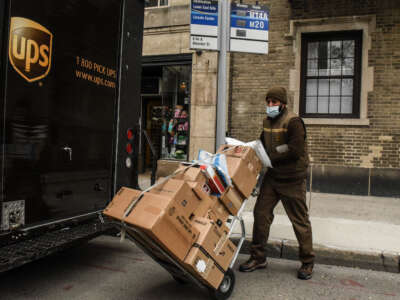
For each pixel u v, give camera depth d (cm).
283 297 306
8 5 251
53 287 317
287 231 468
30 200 275
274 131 343
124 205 259
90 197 343
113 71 373
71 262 384
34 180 278
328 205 639
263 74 799
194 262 248
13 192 260
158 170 906
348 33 768
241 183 305
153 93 990
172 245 240
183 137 891
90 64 338
